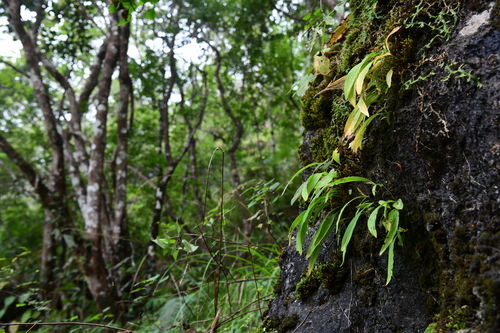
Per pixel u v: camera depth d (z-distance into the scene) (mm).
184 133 7258
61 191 4582
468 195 1032
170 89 5414
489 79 1008
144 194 6652
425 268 1150
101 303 3785
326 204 1402
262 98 6379
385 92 1280
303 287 1487
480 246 972
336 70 1590
